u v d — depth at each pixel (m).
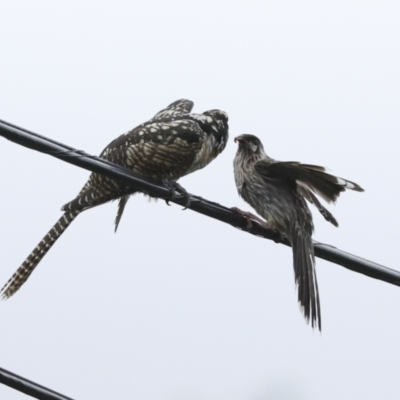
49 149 9.77
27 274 12.02
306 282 11.91
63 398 9.62
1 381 9.55
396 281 11.27
